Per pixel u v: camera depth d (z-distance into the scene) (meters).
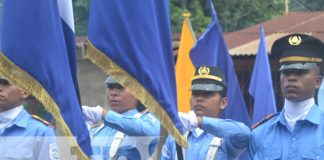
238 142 9.07
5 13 7.88
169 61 8.51
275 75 20.95
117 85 10.34
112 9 8.11
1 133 9.22
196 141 10.07
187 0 34.34
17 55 7.80
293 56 8.69
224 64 12.00
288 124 8.82
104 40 8.09
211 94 10.08
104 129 9.92
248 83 23.80
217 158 9.80
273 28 24.70
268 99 12.52
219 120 8.95
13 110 9.34
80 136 7.93
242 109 11.81
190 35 12.87
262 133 8.97
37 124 9.14
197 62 11.91
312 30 24.06
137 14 8.14
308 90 8.69
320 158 8.52
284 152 8.71
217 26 11.98
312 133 8.68
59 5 8.45
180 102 12.44
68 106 7.91
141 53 8.12
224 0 36.56
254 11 36.75
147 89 8.12
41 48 7.82
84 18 27.06
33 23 7.83
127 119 9.06
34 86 7.78
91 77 24.69
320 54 8.75
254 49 22.94
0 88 9.35
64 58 7.98
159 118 8.22
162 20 8.46
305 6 44.22
